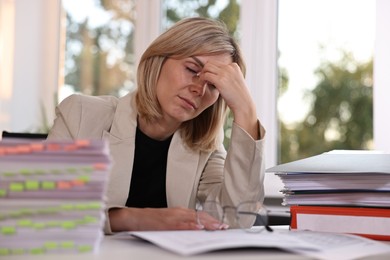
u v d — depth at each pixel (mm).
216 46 1587
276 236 1024
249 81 2996
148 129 1671
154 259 842
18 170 869
